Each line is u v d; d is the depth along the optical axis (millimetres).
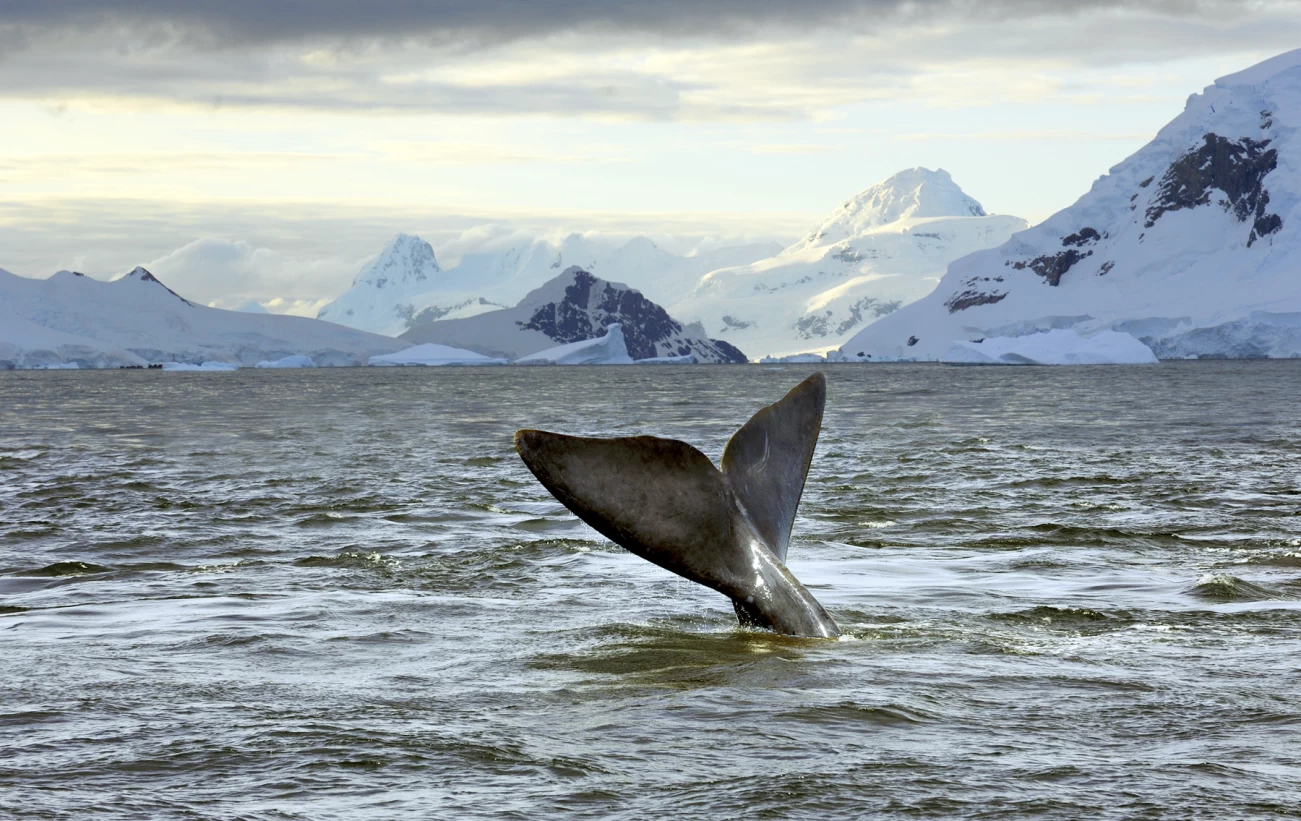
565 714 10789
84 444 60938
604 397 136250
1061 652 13492
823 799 8312
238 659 13422
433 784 8750
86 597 18047
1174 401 102688
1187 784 8625
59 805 8289
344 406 113750
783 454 14953
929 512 29453
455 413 97688
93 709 11047
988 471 40656
